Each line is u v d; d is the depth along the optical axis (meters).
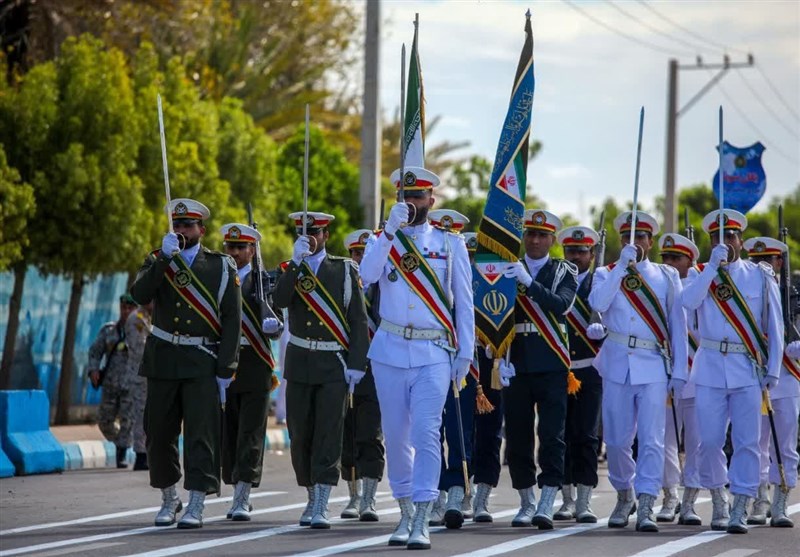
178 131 29.44
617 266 13.80
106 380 20.58
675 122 42.28
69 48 28.14
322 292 13.73
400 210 11.98
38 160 26.86
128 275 30.94
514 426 13.95
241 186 35.38
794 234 82.62
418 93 13.63
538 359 13.77
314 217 13.97
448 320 12.24
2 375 26.53
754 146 27.70
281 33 45.50
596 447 14.73
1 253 24.94
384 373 12.21
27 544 12.27
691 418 14.84
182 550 11.79
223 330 13.41
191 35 40.72
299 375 13.71
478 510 14.36
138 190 27.14
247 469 14.35
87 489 17.36
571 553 11.78
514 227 13.81
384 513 15.11
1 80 27.45
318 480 13.48
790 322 14.94
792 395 14.90
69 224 26.47
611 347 14.05
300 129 41.41
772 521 14.28
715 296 14.03
